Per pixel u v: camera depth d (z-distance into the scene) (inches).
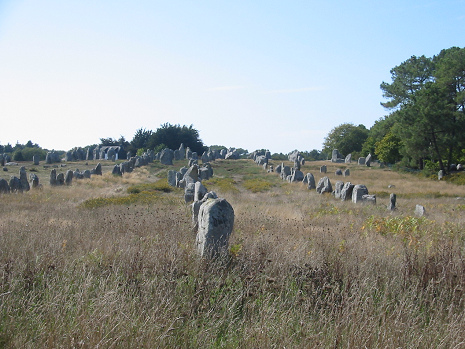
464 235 436.1
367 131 3865.7
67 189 1266.0
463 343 193.2
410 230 463.5
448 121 1792.6
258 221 529.3
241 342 189.9
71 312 203.5
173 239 350.9
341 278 260.7
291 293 245.4
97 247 328.8
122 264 271.1
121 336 181.0
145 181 1652.3
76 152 2984.7
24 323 196.2
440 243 375.9
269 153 2987.2
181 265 274.7
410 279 262.2
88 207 798.5
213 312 216.4
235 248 309.9
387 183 1675.7
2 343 179.2
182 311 212.1
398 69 2407.7
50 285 232.2
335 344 186.1
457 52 1907.0
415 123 1852.9
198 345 188.5
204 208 305.3
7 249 309.6
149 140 3572.8
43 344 177.6
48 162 2456.9
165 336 185.9
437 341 199.5
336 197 1151.0
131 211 710.5
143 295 226.1
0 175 1724.9
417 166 2255.2
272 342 189.0
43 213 654.5
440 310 218.5
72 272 259.3
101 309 199.0
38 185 1296.8
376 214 739.4
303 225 503.2
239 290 239.0
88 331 181.3
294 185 1526.8
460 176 1734.7
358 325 200.5
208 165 2020.2
